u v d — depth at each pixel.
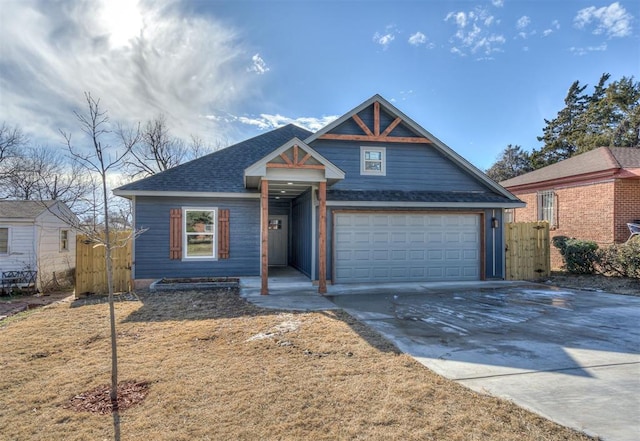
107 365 4.71
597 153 16.00
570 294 9.88
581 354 5.09
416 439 3.02
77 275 10.27
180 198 11.69
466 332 6.18
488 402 3.64
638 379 4.25
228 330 6.24
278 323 6.68
